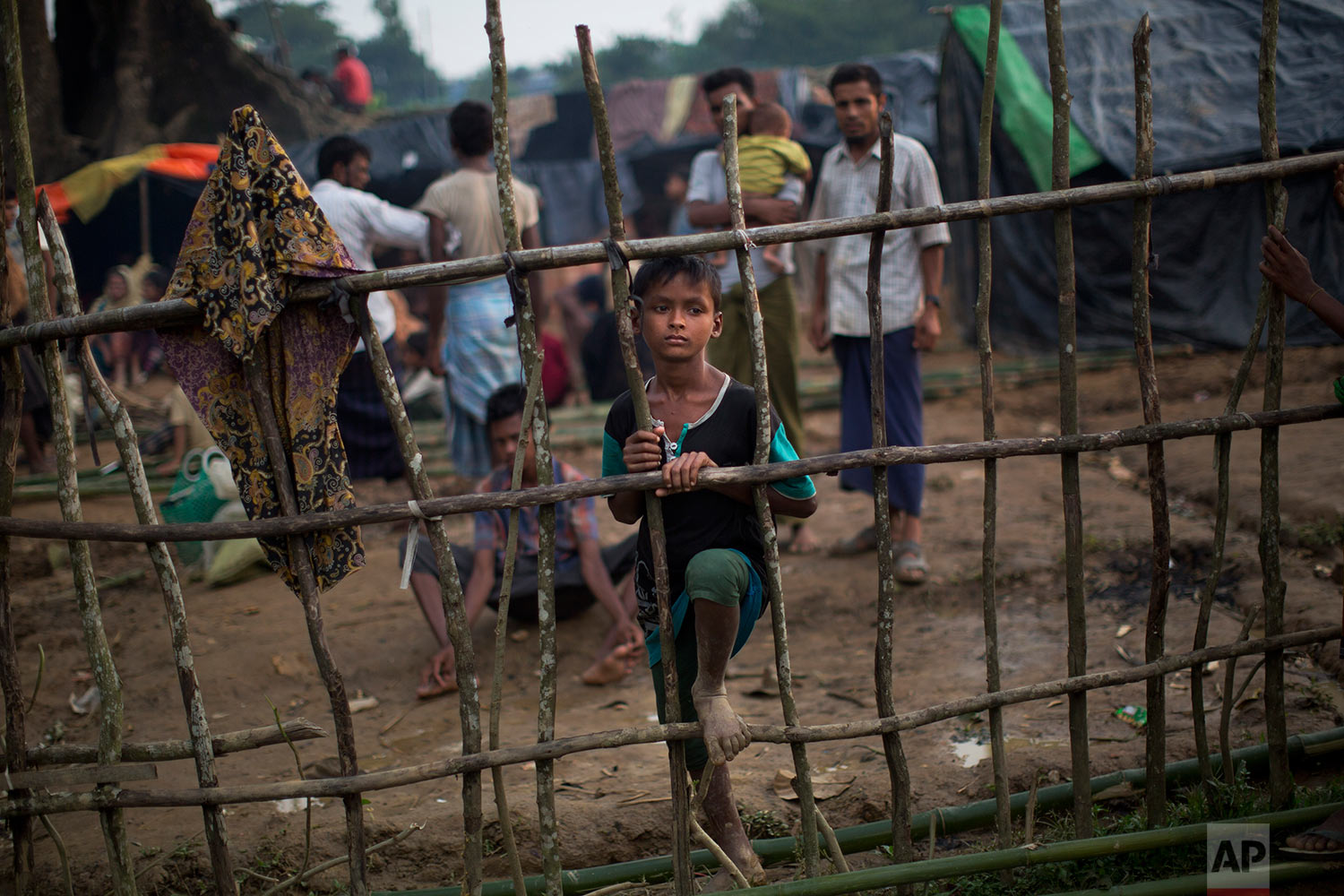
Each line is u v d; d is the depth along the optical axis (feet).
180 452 22.90
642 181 46.14
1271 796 8.41
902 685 11.70
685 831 7.50
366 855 7.59
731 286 15.69
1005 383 27.53
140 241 42.22
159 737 11.73
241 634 14.37
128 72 44.34
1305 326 26.23
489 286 16.93
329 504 7.25
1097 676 7.94
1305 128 23.16
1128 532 15.34
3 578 7.47
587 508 13.15
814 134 39.86
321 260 6.88
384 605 15.29
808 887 7.36
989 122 7.47
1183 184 7.63
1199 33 26.03
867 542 15.70
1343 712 9.68
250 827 9.46
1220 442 8.09
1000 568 14.53
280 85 48.93
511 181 6.98
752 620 7.88
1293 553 13.42
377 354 7.12
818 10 142.61
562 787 9.86
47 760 7.60
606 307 35.32
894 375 14.49
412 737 11.48
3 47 6.98
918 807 9.17
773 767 10.09
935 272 14.32
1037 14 27.09
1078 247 27.40
